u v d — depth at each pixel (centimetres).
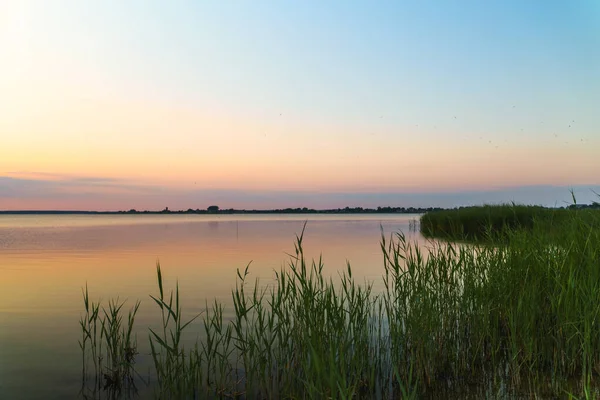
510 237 766
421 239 2389
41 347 685
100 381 563
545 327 591
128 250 2073
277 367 566
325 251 1942
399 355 590
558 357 569
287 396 509
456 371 581
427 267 692
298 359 563
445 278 678
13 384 552
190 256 1805
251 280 1226
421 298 635
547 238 705
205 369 608
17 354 655
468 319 652
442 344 623
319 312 560
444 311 655
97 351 670
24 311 900
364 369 561
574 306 546
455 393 520
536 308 599
